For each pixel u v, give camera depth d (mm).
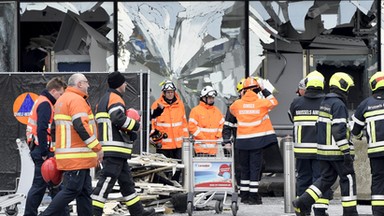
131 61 33594
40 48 33469
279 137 32875
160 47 33656
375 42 33188
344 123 22906
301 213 23828
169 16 33688
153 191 26281
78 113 20922
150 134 30094
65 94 21391
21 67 33438
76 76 21500
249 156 28578
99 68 33469
